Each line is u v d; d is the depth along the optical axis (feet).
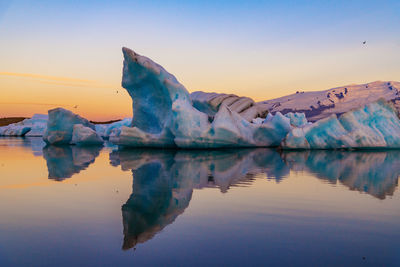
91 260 7.30
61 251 7.85
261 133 51.67
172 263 7.11
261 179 19.15
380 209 11.89
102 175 20.99
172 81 45.98
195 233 9.14
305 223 10.07
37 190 15.84
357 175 20.92
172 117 44.29
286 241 8.46
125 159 32.24
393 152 41.83
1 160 31.91
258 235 8.95
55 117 63.77
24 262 7.20
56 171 23.16
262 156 35.37
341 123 46.57
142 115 53.42
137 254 7.60
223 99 69.62
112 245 8.22
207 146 44.16
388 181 18.43
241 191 15.34
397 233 9.11
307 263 7.06
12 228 9.71
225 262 7.12
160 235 8.98
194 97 66.85
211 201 13.20
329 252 7.70
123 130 49.16
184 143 43.27
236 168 24.54
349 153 39.96
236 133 44.57
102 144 67.51
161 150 45.91
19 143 71.31
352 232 9.20
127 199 13.67
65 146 59.57
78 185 17.25
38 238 8.79
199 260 7.23
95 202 13.14
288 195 14.40
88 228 9.68
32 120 132.67
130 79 49.47
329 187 16.39
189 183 17.71
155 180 18.85
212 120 48.96
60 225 9.98
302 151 43.19
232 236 8.84
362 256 7.48
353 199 13.58
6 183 17.99
